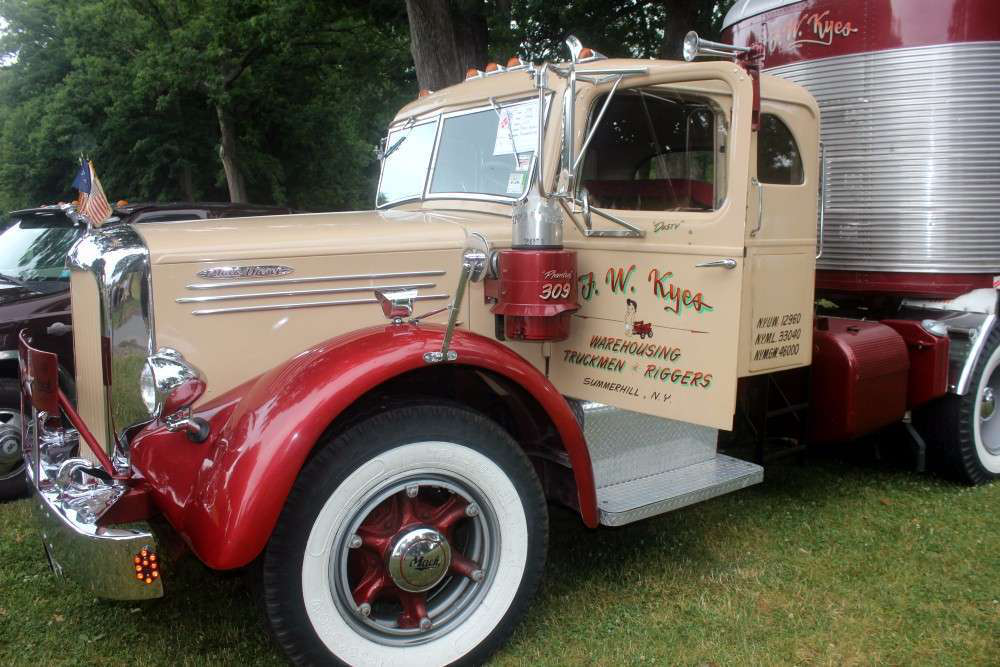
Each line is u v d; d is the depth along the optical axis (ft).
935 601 10.17
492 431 8.57
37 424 9.36
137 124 69.56
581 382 10.23
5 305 14.96
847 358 12.32
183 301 8.68
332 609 7.92
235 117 68.54
